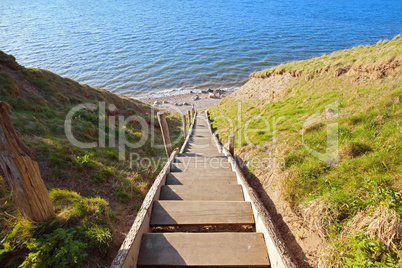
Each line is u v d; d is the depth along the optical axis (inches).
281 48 1722.4
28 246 91.0
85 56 1604.3
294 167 172.2
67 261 90.3
